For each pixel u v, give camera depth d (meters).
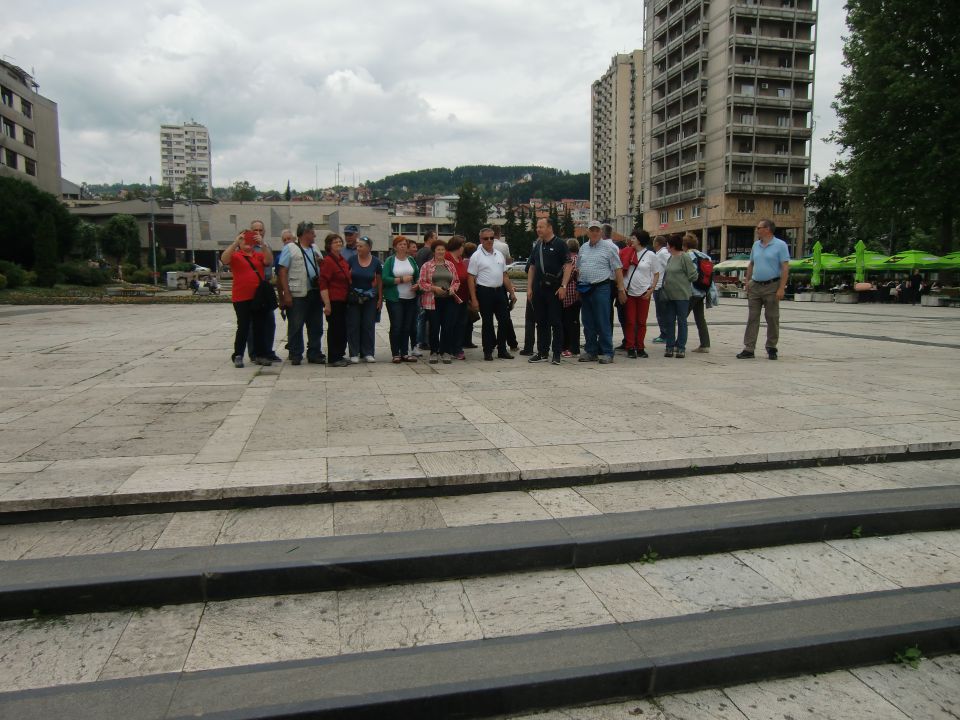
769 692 2.50
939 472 4.25
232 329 14.21
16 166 54.78
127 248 67.12
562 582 3.05
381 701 2.23
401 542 3.15
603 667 2.44
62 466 3.89
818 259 30.05
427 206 148.88
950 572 3.20
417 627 2.69
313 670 2.40
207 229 76.38
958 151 25.88
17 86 54.72
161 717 2.15
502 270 8.81
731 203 57.53
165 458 4.07
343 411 5.54
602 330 8.52
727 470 4.16
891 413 5.45
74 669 2.39
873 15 28.98
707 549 3.34
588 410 5.57
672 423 5.08
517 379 7.27
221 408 5.67
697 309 9.59
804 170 58.19
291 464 3.95
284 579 2.90
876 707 2.41
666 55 64.88
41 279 34.94
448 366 8.39
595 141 143.75
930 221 29.81
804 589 3.03
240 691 2.28
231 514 3.46
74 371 7.91
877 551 3.39
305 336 13.30
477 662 2.46
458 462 4.01
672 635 2.65
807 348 10.26
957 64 25.86
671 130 65.44
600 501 3.70
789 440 4.56
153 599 2.80
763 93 56.72
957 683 2.55
